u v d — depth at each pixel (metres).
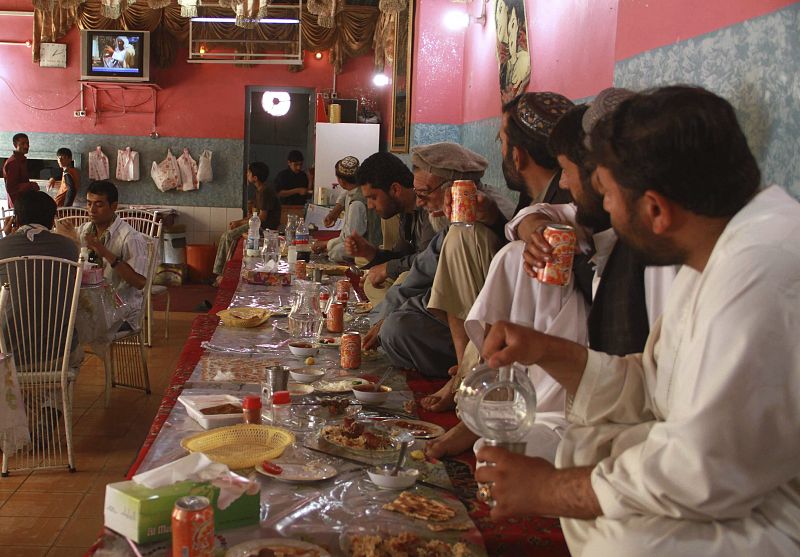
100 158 11.17
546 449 2.02
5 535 3.29
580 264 2.24
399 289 3.55
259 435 2.13
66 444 4.26
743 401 1.25
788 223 1.30
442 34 8.10
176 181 11.30
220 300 4.69
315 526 1.67
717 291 1.30
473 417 1.60
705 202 1.30
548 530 1.84
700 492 1.28
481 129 7.04
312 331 3.57
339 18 10.72
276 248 6.05
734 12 2.48
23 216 4.28
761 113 2.30
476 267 2.82
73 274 4.29
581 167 1.93
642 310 2.00
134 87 11.15
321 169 10.22
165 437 2.14
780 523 1.34
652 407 1.60
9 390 3.62
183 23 10.68
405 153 8.64
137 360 6.17
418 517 1.73
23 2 10.80
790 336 1.25
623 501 1.35
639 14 3.27
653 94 1.35
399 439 2.23
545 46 4.97
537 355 1.61
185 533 1.39
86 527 3.40
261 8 6.85
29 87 11.05
